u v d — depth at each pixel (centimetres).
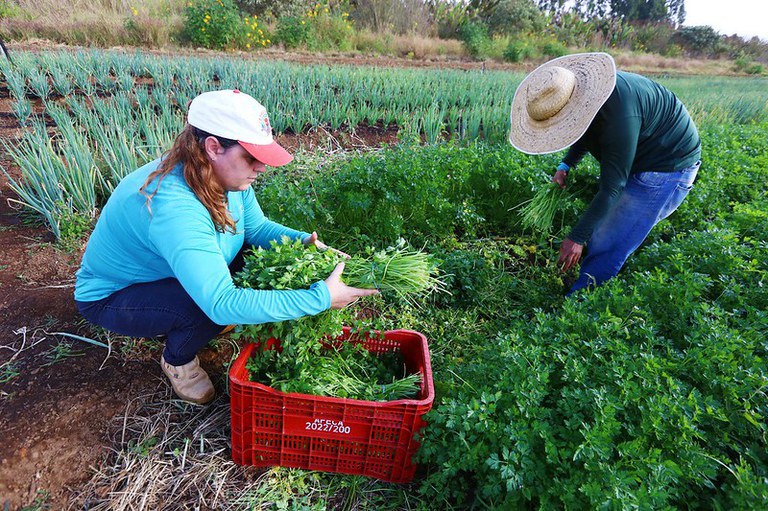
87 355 274
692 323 263
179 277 185
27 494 206
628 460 185
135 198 189
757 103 1175
